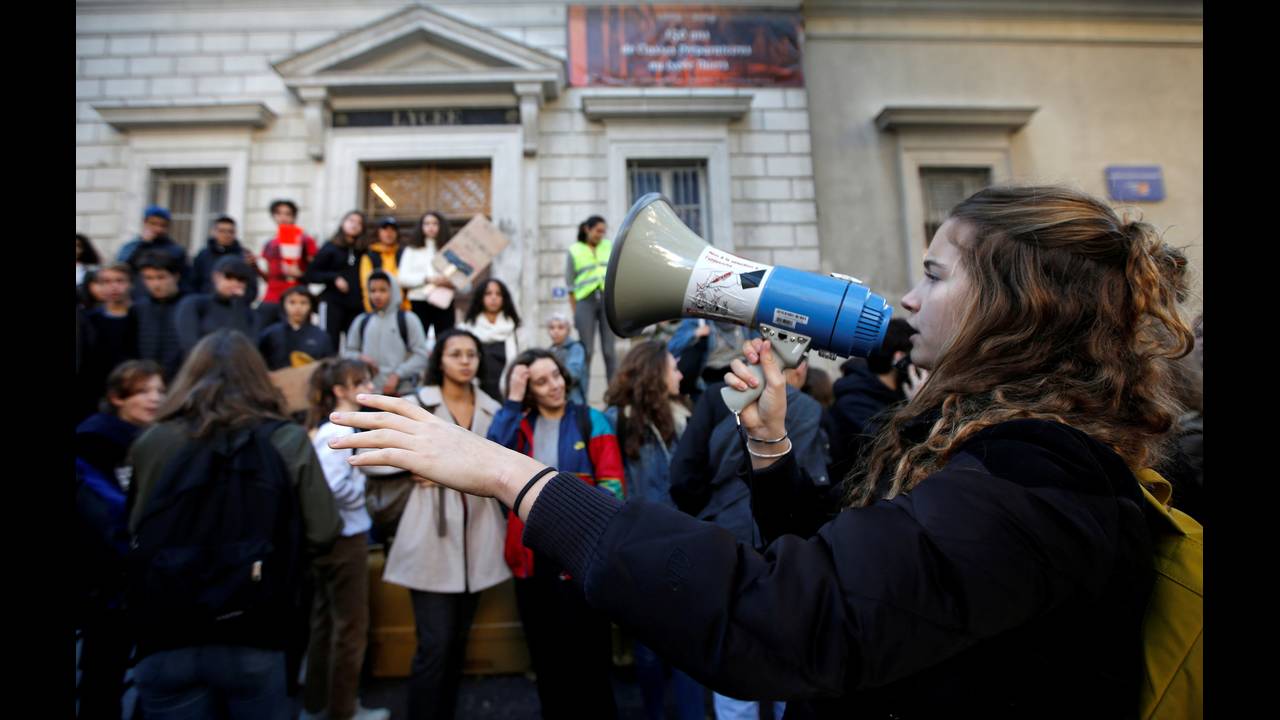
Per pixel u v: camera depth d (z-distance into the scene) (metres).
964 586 0.62
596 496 0.75
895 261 8.99
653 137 8.70
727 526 2.30
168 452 1.95
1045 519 0.65
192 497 1.81
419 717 2.61
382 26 8.32
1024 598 0.63
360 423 0.81
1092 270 0.85
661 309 1.17
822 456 2.25
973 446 0.76
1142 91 9.55
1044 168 9.27
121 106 8.21
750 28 8.91
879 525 0.67
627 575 0.67
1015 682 0.70
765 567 0.67
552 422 2.84
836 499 1.14
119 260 6.21
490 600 3.52
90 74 8.50
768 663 0.62
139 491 1.95
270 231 8.33
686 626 0.64
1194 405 1.57
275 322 5.65
